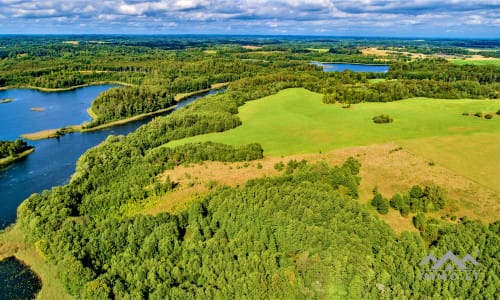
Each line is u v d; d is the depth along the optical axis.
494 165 90.88
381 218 74.06
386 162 96.12
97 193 91.06
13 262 70.75
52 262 67.88
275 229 65.50
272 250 62.47
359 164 94.19
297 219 65.75
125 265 62.78
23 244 75.75
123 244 68.19
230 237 68.00
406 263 54.56
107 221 71.69
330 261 56.28
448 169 90.06
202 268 60.09
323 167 85.81
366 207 74.88
